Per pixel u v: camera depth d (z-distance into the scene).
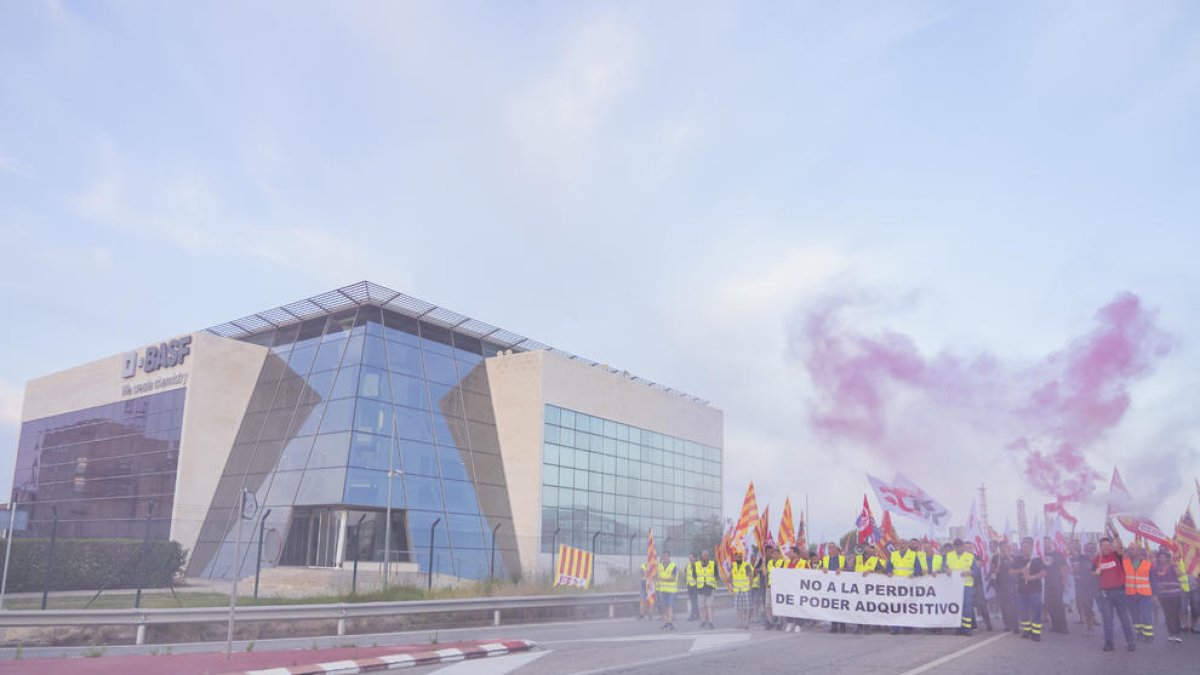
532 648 15.59
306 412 40.09
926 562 18.36
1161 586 18.30
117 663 13.38
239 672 12.02
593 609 27.95
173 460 40.94
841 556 19.80
